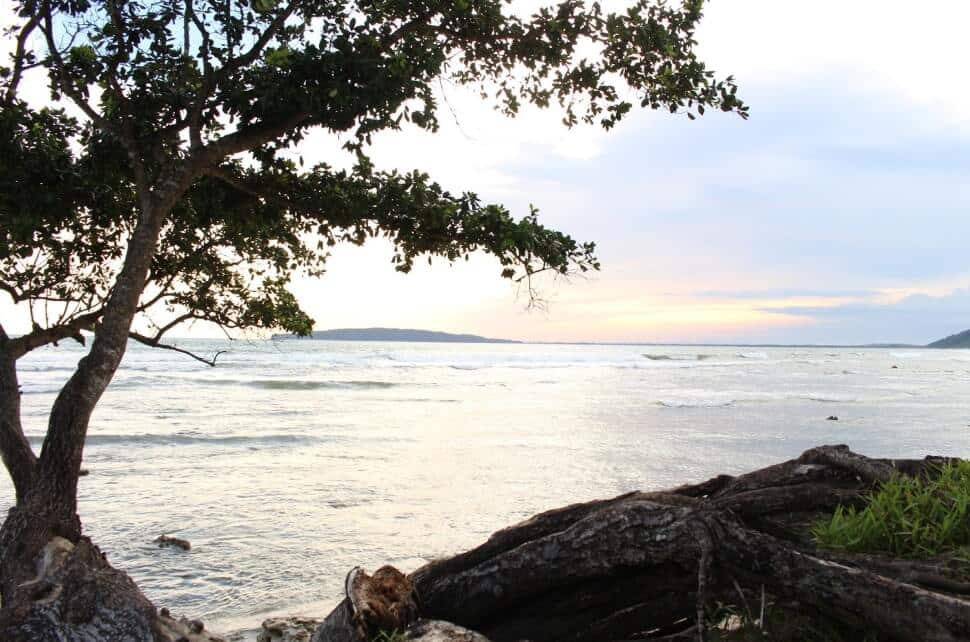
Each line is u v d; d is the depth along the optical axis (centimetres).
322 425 2209
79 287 673
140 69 555
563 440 1944
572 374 5575
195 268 692
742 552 369
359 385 3984
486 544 466
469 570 452
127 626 385
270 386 3775
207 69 546
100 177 618
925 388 4562
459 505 1158
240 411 2559
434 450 1742
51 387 3141
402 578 446
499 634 452
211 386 3656
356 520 1052
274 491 1245
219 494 1211
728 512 386
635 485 1332
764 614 409
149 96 564
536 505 1164
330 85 532
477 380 4684
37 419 2122
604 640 445
